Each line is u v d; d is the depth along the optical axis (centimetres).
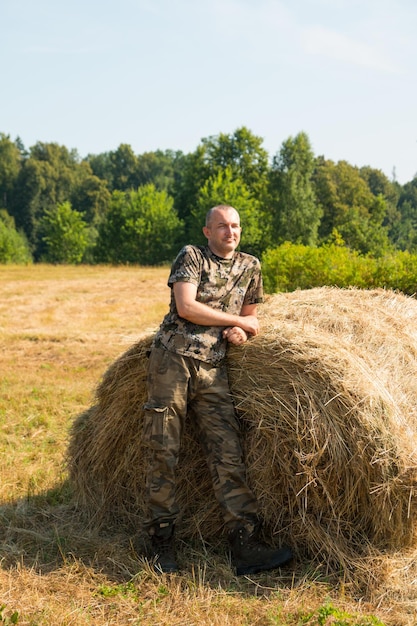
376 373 390
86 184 9188
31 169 8844
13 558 389
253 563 376
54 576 369
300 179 5422
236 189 5156
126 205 6172
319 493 372
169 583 362
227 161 5784
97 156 12069
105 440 438
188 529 412
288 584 361
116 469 440
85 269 3033
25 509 460
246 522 379
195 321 386
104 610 336
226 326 396
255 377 389
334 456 363
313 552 379
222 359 397
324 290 529
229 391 395
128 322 1438
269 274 1221
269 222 5406
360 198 6341
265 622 322
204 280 397
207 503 412
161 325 400
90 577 370
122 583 364
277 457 379
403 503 356
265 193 5525
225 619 324
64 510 464
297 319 429
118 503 446
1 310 1642
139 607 336
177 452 389
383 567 353
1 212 8281
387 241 5578
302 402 373
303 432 368
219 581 365
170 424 385
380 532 365
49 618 322
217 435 384
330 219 6206
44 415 689
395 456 356
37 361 1022
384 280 1074
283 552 376
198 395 389
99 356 1048
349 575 360
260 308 455
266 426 380
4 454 570
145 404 389
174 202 6294
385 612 330
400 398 387
